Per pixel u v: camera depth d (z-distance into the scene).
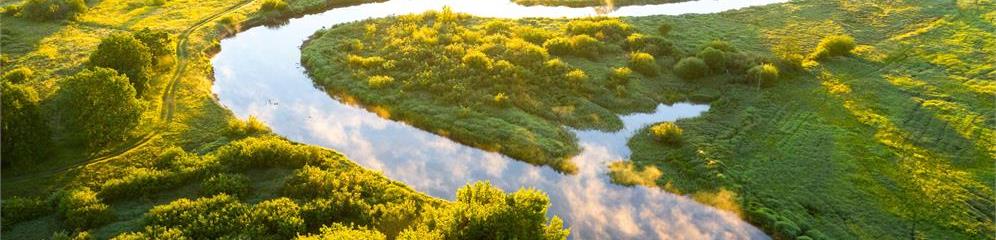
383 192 37.03
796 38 66.56
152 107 47.28
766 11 76.69
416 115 48.00
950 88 52.88
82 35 64.06
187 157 39.31
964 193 37.09
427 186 39.38
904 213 35.31
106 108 39.81
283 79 56.81
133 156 40.28
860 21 72.19
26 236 31.84
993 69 57.00
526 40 64.75
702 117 47.66
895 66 58.22
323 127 47.38
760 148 42.69
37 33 63.88
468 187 32.50
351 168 40.12
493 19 72.94
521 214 28.92
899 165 40.22
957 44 63.91
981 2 77.38
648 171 40.38
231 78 56.72
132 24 68.44
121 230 32.22
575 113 48.50
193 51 60.91
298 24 74.31
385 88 52.84
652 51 60.59
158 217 32.22
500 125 45.94
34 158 37.88
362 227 32.50
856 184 38.06
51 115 44.97
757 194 37.38
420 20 71.75
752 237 34.34
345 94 52.81
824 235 33.41
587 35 63.69
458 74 54.38
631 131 46.22
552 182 39.81
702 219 35.88
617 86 52.56
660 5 83.25
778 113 48.09
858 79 54.78
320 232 32.56
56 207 34.06
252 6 77.56
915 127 45.62
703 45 62.78
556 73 54.91
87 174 37.94
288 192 36.03
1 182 36.59
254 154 39.09
